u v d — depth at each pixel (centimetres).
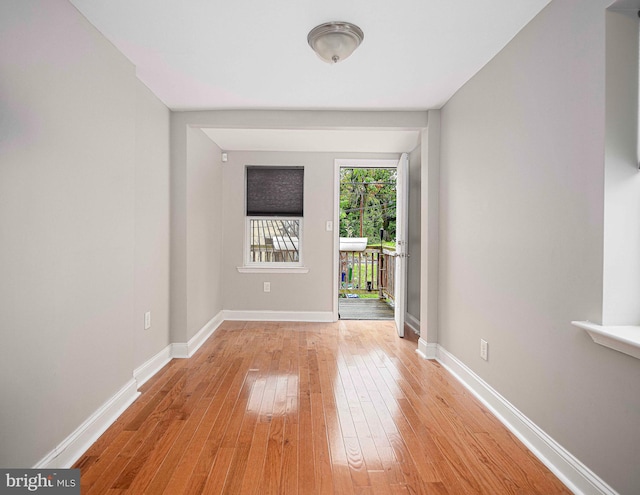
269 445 192
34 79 152
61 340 172
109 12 185
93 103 197
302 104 317
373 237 895
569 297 167
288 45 220
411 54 231
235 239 480
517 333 208
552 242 179
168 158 327
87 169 192
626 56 147
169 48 222
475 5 182
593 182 153
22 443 148
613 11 147
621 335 134
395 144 437
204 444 193
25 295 149
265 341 389
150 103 288
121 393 229
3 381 139
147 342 288
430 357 335
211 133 393
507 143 219
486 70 244
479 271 254
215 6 181
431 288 334
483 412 231
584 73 158
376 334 421
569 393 167
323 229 480
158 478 165
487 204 243
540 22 187
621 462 140
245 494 155
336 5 181
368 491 158
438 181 333
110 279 216
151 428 209
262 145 448
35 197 154
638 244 149
